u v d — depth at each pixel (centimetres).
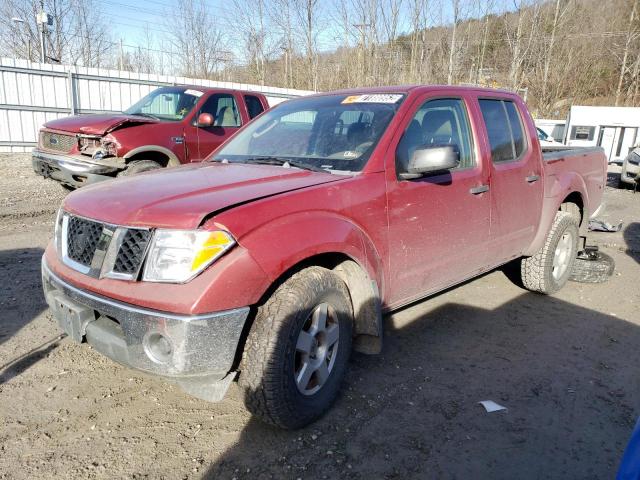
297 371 272
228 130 844
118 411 295
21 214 747
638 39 4025
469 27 2800
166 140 755
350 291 306
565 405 316
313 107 395
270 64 2962
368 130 339
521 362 369
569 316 457
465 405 313
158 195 268
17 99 1405
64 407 296
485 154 396
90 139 711
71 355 354
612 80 4209
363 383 334
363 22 2614
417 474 253
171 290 233
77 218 274
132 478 244
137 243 244
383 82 2656
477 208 386
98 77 1530
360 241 296
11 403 297
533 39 3228
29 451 259
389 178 321
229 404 307
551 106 3916
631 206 1077
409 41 2656
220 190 274
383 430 286
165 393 316
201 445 269
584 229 552
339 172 318
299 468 254
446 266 371
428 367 358
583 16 3991
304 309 263
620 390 335
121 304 240
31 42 2311
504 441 280
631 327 436
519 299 495
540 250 481
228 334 239
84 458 256
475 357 375
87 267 261
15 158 1316
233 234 242
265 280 247
